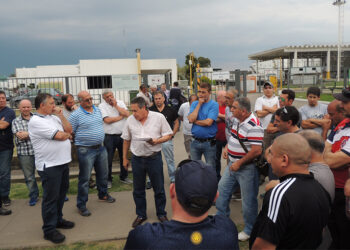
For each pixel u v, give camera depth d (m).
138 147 3.95
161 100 5.33
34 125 3.50
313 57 44.84
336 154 2.51
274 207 1.82
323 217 1.88
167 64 28.03
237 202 4.75
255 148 3.28
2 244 3.66
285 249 1.85
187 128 5.71
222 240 1.43
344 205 2.59
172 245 1.37
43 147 3.55
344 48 40.50
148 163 4.00
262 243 1.82
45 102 3.61
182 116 5.94
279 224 1.79
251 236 2.02
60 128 3.87
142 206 4.09
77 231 3.94
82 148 4.34
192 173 1.44
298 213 1.78
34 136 3.53
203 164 1.51
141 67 27.72
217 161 5.36
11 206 4.80
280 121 3.17
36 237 3.81
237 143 3.44
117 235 3.81
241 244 3.50
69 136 3.75
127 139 4.18
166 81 10.09
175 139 9.31
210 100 4.56
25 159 4.68
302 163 1.94
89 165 4.39
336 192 2.63
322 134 4.26
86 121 4.31
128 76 9.91
